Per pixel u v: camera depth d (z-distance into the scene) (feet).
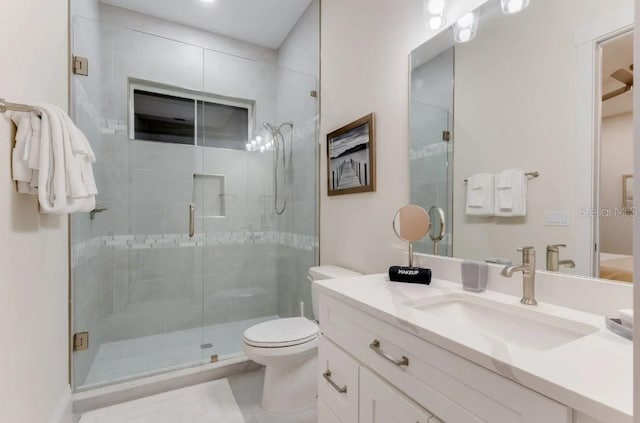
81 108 6.40
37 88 4.26
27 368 3.78
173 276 8.72
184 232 8.86
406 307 3.05
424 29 4.76
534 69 3.41
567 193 3.14
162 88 8.57
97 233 7.48
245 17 9.05
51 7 4.89
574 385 1.63
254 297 9.77
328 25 7.54
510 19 3.64
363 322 3.27
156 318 8.50
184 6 8.55
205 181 9.12
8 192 3.39
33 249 4.02
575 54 3.07
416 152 4.92
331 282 4.17
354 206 6.49
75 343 5.84
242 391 6.17
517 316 3.07
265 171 9.87
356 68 6.42
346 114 6.77
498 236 3.77
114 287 8.01
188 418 5.35
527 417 1.81
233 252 9.49
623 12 2.75
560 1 3.19
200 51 9.03
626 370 1.80
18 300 3.57
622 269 2.73
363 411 3.23
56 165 3.72
